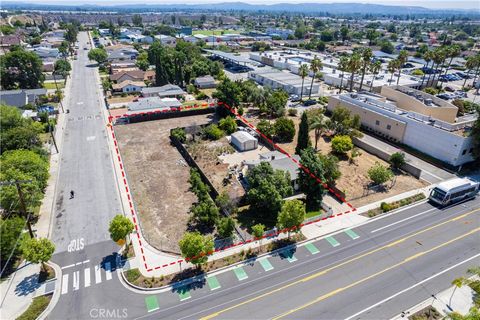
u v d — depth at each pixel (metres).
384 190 46.91
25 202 37.25
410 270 32.50
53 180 47.84
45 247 29.61
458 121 64.50
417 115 61.22
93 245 35.06
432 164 55.09
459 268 32.84
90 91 97.38
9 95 76.88
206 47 172.62
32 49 146.38
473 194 46.00
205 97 92.19
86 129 68.19
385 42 176.50
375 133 67.25
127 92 96.19
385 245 35.94
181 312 27.55
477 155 51.81
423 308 28.27
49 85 102.44
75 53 160.62
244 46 188.25
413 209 42.72
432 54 96.19
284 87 97.81
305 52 165.75
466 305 28.58
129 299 28.64
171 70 101.00
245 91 85.44
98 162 53.94
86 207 41.72
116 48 165.62
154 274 31.28
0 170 38.91
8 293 28.77
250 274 31.67
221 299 28.83
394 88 78.00
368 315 27.50
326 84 109.62
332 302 28.72
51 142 60.84
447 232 38.28
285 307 28.16
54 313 27.12
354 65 84.31
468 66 102.31
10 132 49.16
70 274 31.14
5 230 31.05
